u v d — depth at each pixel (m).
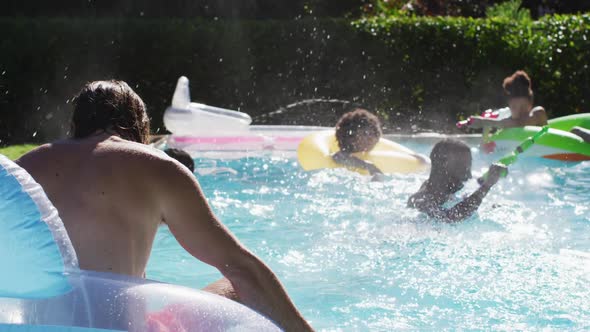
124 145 2.06
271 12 14.61
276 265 3.56
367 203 4.99
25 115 10.48
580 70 10.95
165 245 4.10
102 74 10.98
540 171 6.21
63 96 10.68
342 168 6.26
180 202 2.00
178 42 11.19
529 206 4.82
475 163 6.74
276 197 5.32
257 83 11.37
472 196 4.43
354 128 6.32
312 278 3.34
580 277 3.26
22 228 1.63
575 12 17.64
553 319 2.74
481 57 11.09
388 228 4.25
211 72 11.29
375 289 3.16
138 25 11.11
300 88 11.38
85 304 1.70
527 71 11.02
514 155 4.50
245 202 5.16
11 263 1.63
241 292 2.04
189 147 7.97
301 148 6.68
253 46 11.30
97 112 2.17
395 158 6.34
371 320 2.78
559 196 5.19
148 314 1.74
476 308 2.89
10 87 10.50
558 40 10.97
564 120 7.37
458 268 3.45
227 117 8.32
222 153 7.73
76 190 1.99
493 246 3.82
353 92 11.34
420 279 3.28
